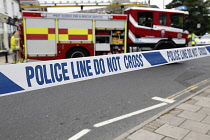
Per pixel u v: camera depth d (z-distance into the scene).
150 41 9.80
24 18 8.12
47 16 8.28
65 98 4.93
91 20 8.86
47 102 4.64
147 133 3.07
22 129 3.37
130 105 4.45
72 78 3.67
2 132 3.27
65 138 3.08
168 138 2.92
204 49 8.84
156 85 6.16
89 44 8.98
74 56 8.95
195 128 3.21
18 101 4.71
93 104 4.51
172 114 3.77
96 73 4.11
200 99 4.62
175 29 10.13
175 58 6.79
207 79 6.97
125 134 3.05
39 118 3.79
